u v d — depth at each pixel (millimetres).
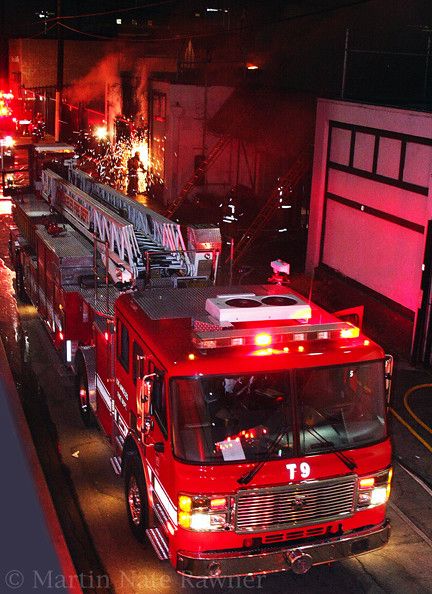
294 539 5430
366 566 6219
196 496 5160
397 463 8039
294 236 19234
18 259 13062
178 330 5930
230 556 5234
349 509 5543
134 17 39719
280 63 24062
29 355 10789
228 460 5203
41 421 8711
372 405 5617
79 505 6949
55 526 6371
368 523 5672
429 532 6754
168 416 5250
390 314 11844
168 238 9688
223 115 22453
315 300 13875
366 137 12586
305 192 19797
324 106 13891
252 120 21125
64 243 10195
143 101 26688
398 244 11742
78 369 8750
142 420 5387
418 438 8617
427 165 10844
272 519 5312
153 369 5621
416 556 6375
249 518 5262
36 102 43438
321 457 5371
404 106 11930
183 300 6812
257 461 5234
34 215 12398
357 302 12938
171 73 26547
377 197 12312
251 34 25844
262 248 18094
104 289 9078
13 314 12680
